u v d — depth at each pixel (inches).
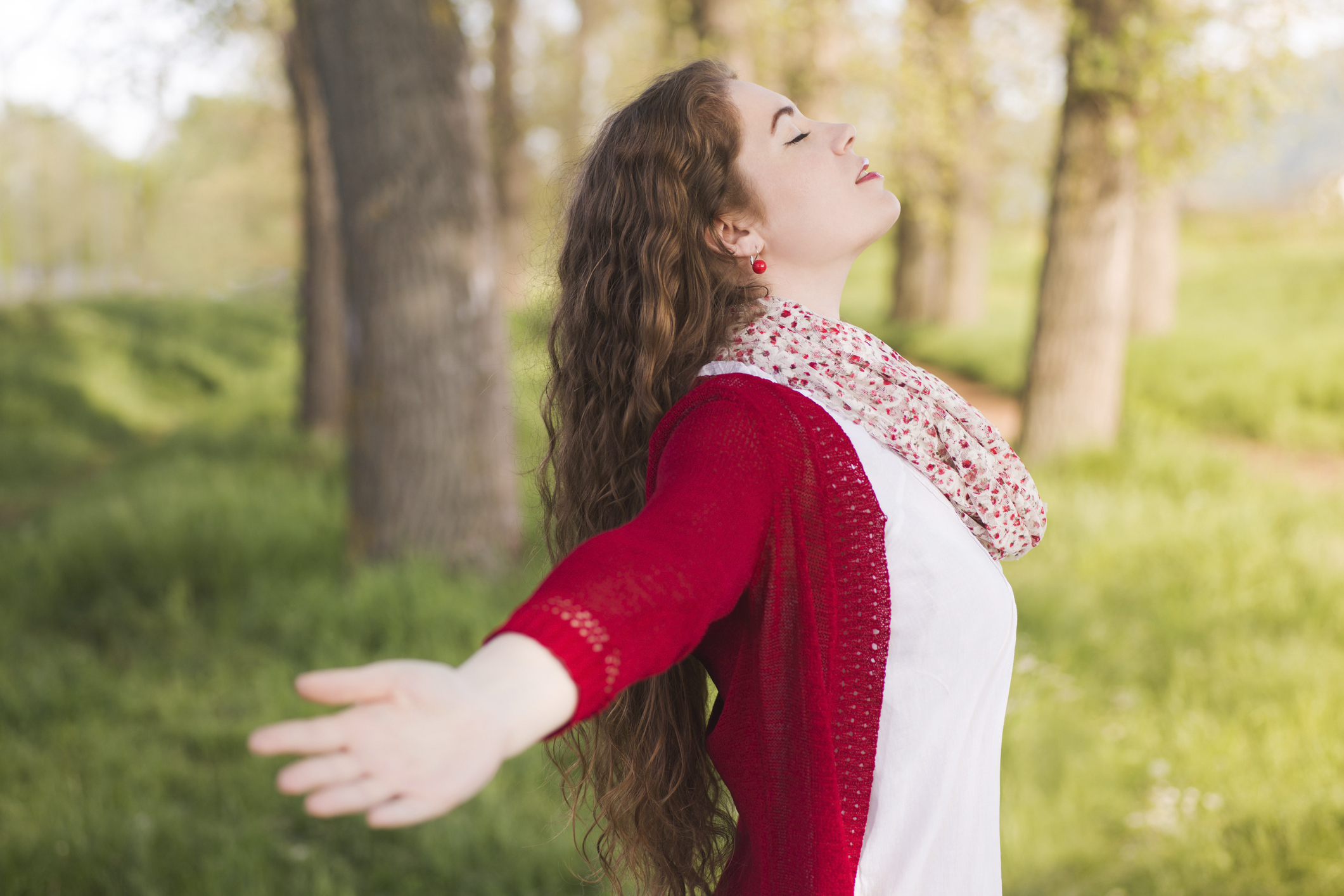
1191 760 129.7
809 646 38.9
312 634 178.1
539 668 27.6
